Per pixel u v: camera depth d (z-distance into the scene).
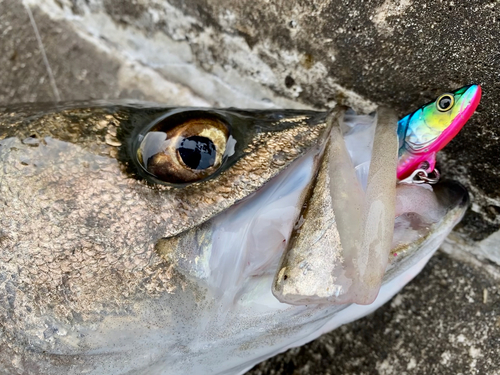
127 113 0.12
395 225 0.12
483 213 0.14
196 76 0.20
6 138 0.11
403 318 0.16
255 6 0.15
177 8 0.18
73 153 0.11
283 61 0.16
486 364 0.15
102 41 0.21
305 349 0.17
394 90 0.14
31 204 0.11
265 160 0.11
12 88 0.22
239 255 0.11
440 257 0.16
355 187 0.10
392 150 0.11
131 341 0.11
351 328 0.16
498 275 0.15
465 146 0.13
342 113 0.12
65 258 0.10
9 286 0.10
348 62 0.14
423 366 0.15
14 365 0.11
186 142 0.11
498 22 0.11
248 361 0.13
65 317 0.10
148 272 0.10
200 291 0.11
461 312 0.15
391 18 0.13
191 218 0.10
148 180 0.11
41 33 0.22
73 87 0.22
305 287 0.10
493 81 0.12
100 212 0.11
